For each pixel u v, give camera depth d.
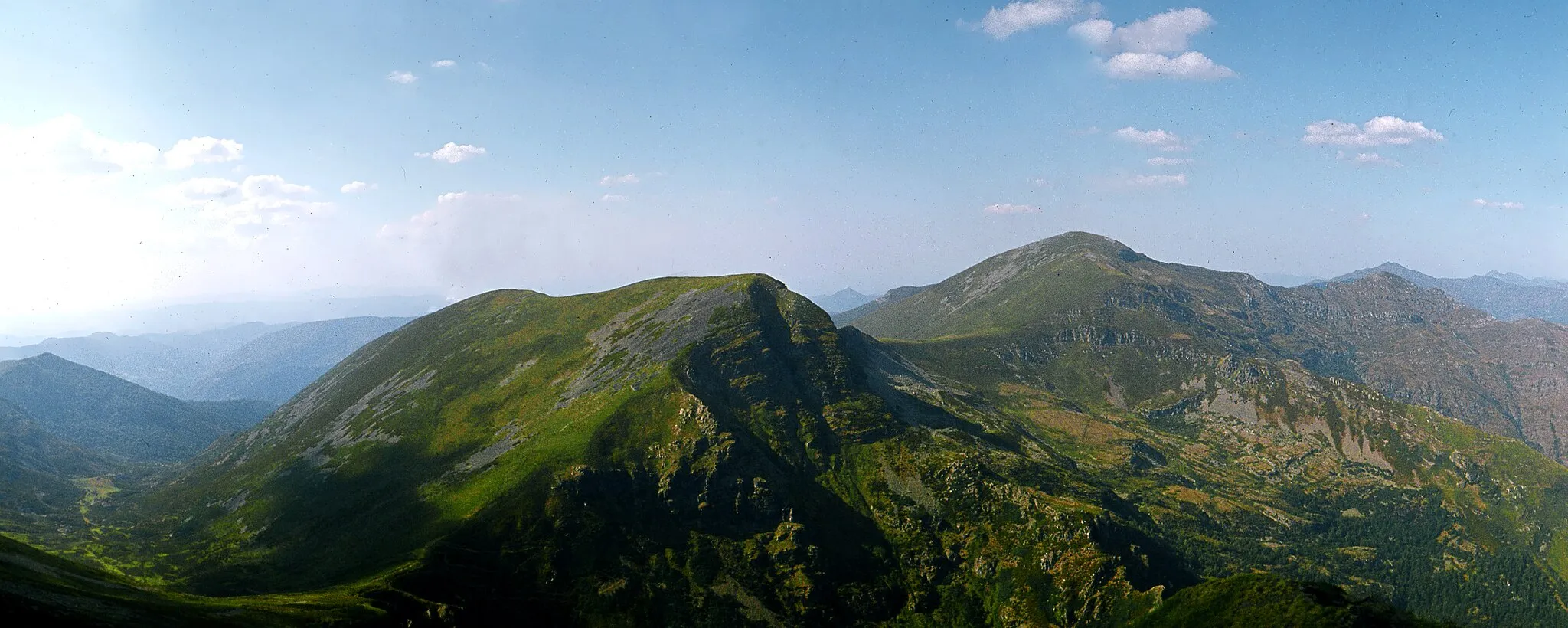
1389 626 178.12
